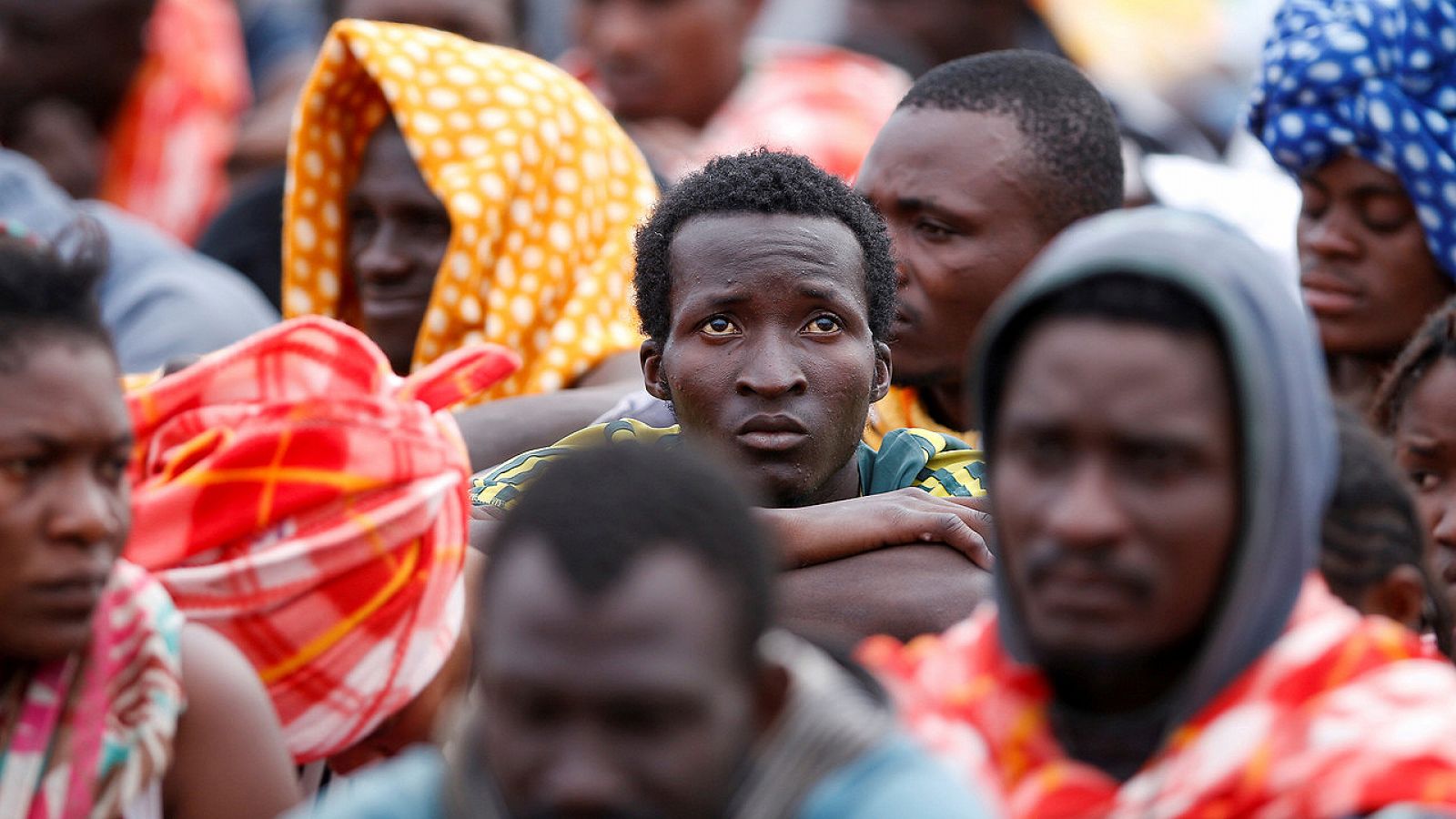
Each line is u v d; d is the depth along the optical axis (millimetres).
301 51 29812
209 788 9719
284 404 11391
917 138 15445
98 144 25094
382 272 17062
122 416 9203
